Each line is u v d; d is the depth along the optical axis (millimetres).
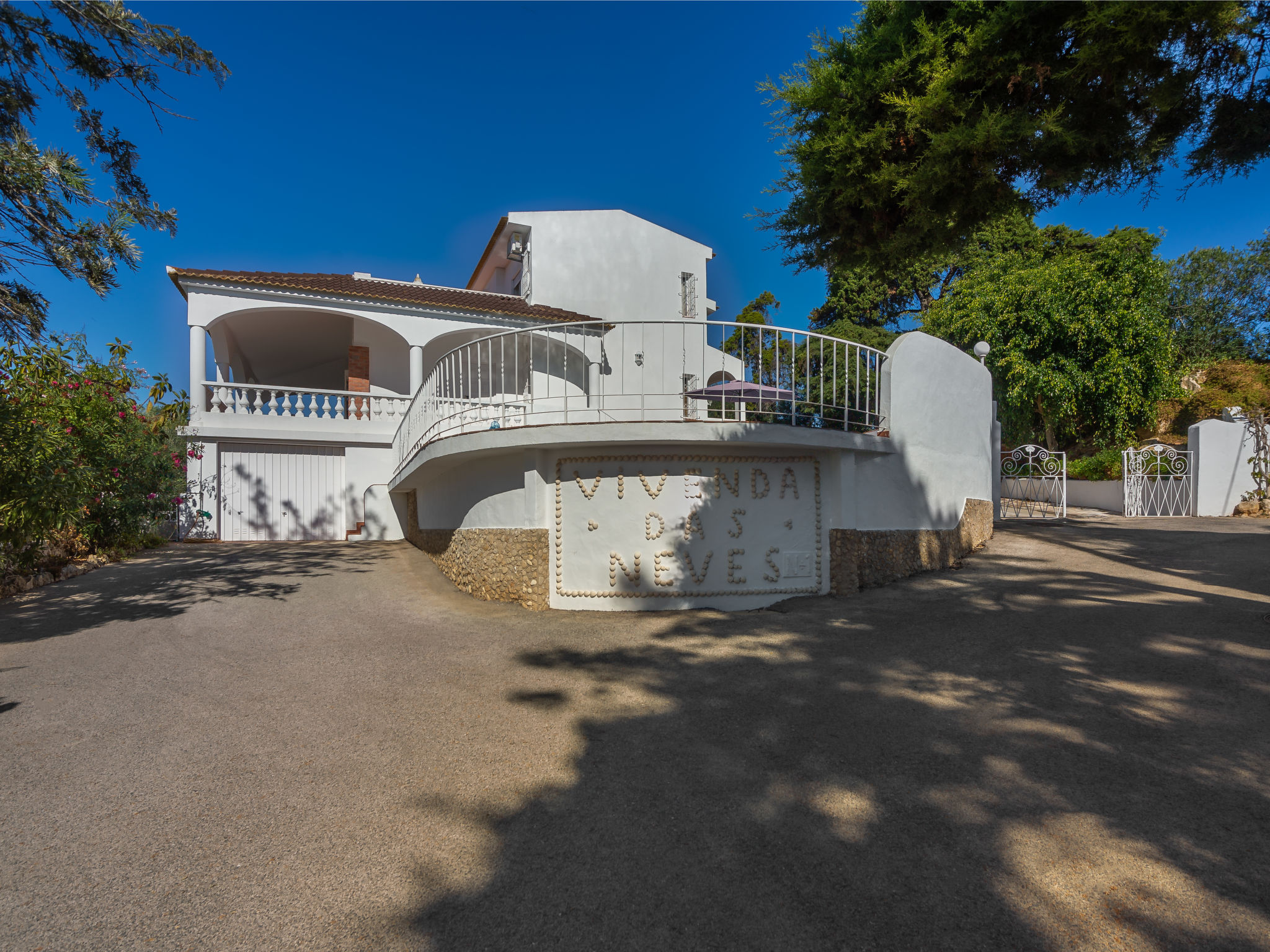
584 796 3270
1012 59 6816
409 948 2223
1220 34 5816
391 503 15422
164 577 9211
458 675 5160
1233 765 3383
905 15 7355
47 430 6547
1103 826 2908
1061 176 7281
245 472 15328
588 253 20531
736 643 5902
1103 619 5906
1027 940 2242
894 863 2689
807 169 8227
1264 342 29328
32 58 6641
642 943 2244
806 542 7527
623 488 7289
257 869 2662
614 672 5207
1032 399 18688
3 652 5656
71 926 2316
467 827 2982
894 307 31984
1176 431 21781
